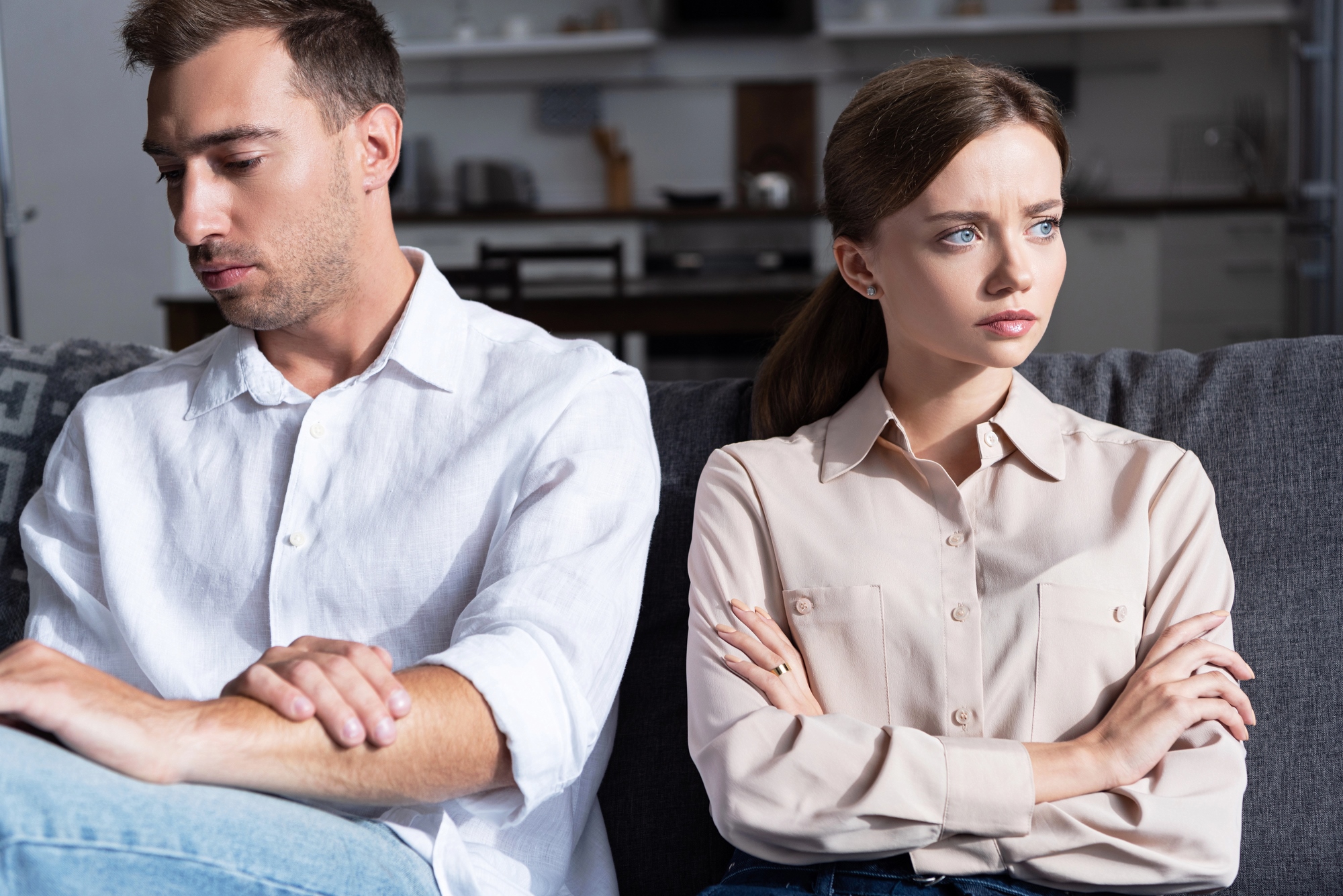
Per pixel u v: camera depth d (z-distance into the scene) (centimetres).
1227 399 122
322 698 84
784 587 112
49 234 477
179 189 104
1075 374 129
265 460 111
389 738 84
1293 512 116
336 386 111
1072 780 95
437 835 94
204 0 100
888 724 105
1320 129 401
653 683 123
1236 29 639
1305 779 110
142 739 78
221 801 79
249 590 109
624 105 689
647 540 110
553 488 105
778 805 96
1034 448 110
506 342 115
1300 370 122
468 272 368
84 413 119
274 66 101
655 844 119
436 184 700
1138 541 107
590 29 681
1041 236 104
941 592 107
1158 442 112
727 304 369
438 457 109
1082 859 94
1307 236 412
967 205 101
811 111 679
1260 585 115
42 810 72
